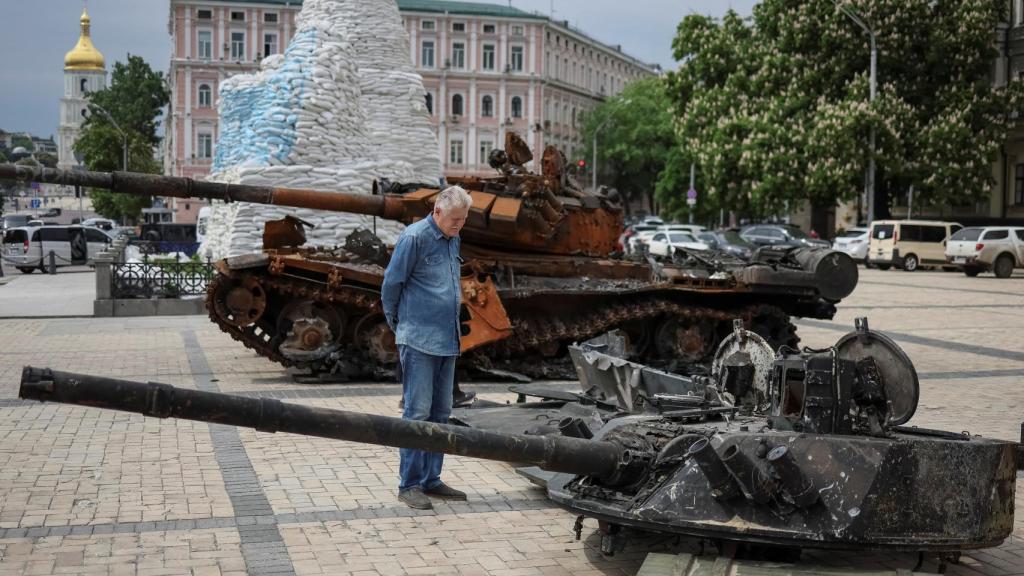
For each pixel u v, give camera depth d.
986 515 5.51
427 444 5.03
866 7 37.97
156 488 7.63
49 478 7.84
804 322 20.39
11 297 24.84
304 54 25.00
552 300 13.99
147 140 83.44
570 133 89.06
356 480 7.99
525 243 13.88
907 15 37.78
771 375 6.09
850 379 5.71
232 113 26.80
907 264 37.59
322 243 23.52
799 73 39.75
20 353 15.00
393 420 4.95
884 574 5.18
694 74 44.56
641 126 77.38
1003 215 43.09
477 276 12.57
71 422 9.86
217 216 26.88
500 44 80.38
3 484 7.65
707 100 42.66
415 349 7.12
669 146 78.06
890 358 6.04
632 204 89.50
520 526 6.94
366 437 4.85
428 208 13.30
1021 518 7.25
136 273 21.30
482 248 13.98
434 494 7.56
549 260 14.12
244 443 9.14
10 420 9.91
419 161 28.72
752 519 5.35
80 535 6.51
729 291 14.31
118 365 13.92
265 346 12.96
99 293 21.02
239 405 4.57
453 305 7.25
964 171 37.66
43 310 21.55
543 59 82.00
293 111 24.19
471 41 79.69
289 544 6.43
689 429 6.14
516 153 14.05
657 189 57.62
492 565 6.15
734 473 5.27
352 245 13.37
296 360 12.70
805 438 5.48
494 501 7.54
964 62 38.41
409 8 78.00
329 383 12.79
